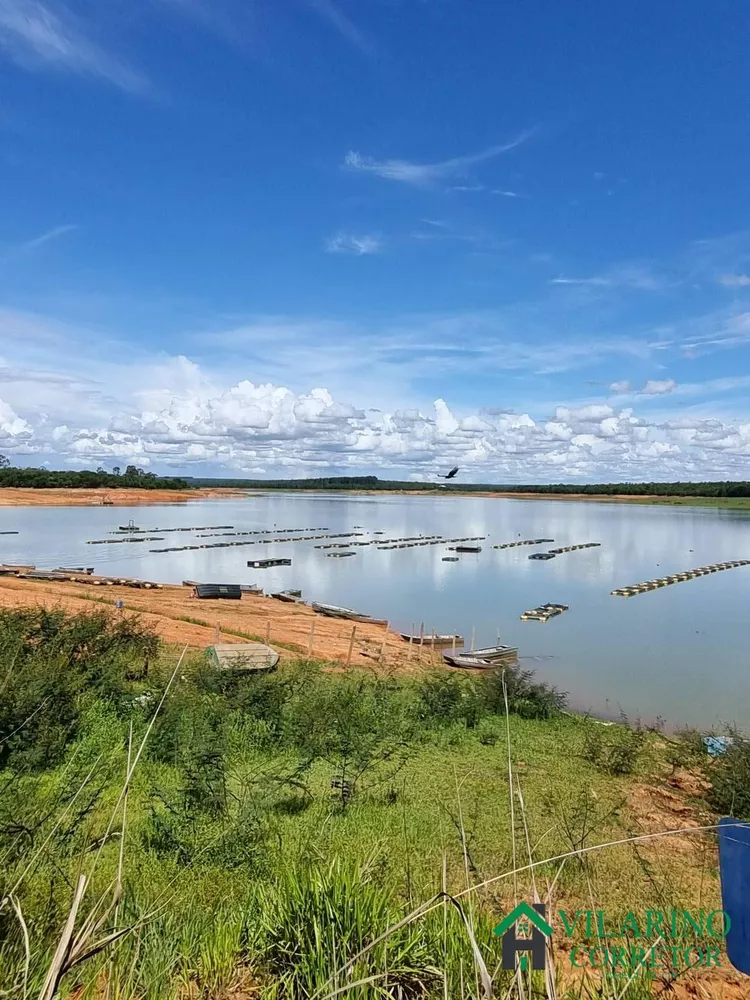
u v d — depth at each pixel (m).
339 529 90.31
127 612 23.52
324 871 4.40
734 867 3.02
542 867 6.84
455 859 6.91
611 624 31.81
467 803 9.05
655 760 12.14
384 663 20.88
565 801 9.39
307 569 51.88
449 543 73.12
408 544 71.38
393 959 3.44
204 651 17.23
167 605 27.73
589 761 11.84
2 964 3.12
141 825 6.87
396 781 9.91
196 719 11.27
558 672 22.88
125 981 3.40
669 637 28.86
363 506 156.38
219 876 5.77
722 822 3.09
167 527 88.12
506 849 7.31
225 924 4.26
